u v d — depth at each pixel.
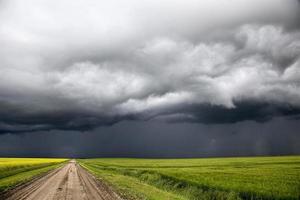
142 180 43.16
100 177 45.03
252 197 24.31
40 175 47.22
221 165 77.31
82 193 25.14
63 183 33.88
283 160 99.69
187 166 77.69
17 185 30.77
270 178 37.09
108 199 21.98
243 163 85.12
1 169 54.53
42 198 21.83
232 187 28.23
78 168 75.50
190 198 26.67
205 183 31.41
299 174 43.94
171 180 37.16
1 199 21.09
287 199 23.59
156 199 22.27
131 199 22.09
